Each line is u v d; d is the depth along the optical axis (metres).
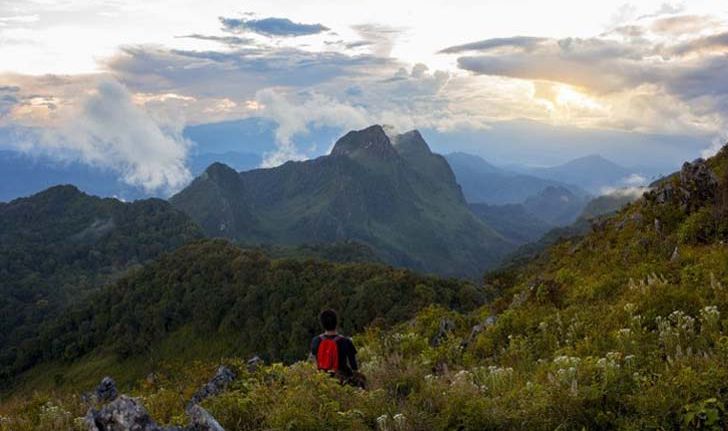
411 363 9.80
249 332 111.19
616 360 7.62
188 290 129.88
